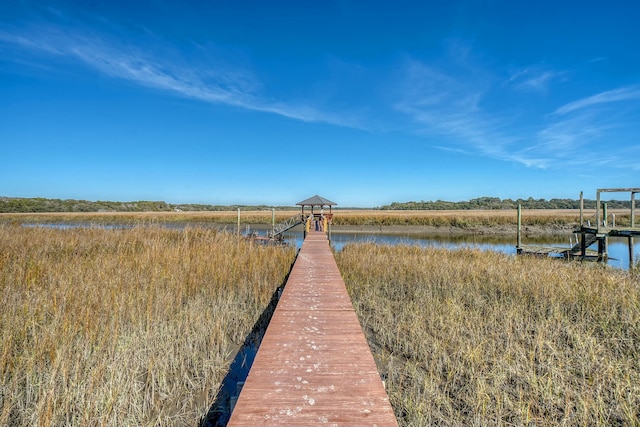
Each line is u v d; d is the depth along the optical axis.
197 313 5.78
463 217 35.66
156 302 5.86
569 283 7.16
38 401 3.30
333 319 3.92
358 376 2.54
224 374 4.29
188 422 3.41
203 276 7.88
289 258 10.12
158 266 8.09
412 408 3.42
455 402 3.63
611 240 23.27
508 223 32.62
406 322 5.74
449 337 4.98
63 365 3.55
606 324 5.25
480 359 4.27
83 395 3.28
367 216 39.12
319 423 1.95
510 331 5.07
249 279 8.16
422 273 8.53
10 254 8.73
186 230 13.89
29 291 5.96
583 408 3.28
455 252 13.41
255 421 1.96
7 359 3.84
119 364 3.90
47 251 9.65
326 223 19.27
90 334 4.46
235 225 35.34
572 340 4.87
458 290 7.25
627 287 6.84
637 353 4.44
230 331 5.60
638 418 3.22
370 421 1.98
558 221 31.94
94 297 5.70
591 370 4.07
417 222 34.62
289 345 3.14
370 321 6.07
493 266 8.98
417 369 4.33
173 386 3.93
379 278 8.52
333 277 6.36
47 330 4.30
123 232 13.64
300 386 2.37
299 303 4.61
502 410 3.34
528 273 7.95
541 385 3.69
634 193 10.84
